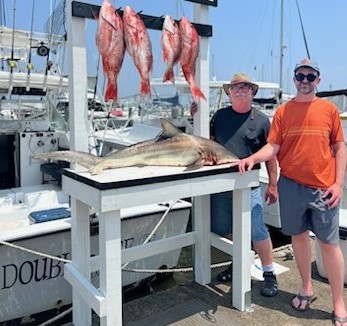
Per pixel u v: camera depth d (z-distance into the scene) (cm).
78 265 231
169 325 240
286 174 242
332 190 229
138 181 201
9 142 494
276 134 243
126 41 237
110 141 527
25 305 317
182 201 385
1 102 527
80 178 209
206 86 286
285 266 328
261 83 1035
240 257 251
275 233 556
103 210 192
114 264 200
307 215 244
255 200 271
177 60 264
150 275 395
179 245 285
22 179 488
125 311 256
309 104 232
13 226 370
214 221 289
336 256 236
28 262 309
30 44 481
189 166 234
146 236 357
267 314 251
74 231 231
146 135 600
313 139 228
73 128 237
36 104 547
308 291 260
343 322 236
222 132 283
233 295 260
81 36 233
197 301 268
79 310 238
